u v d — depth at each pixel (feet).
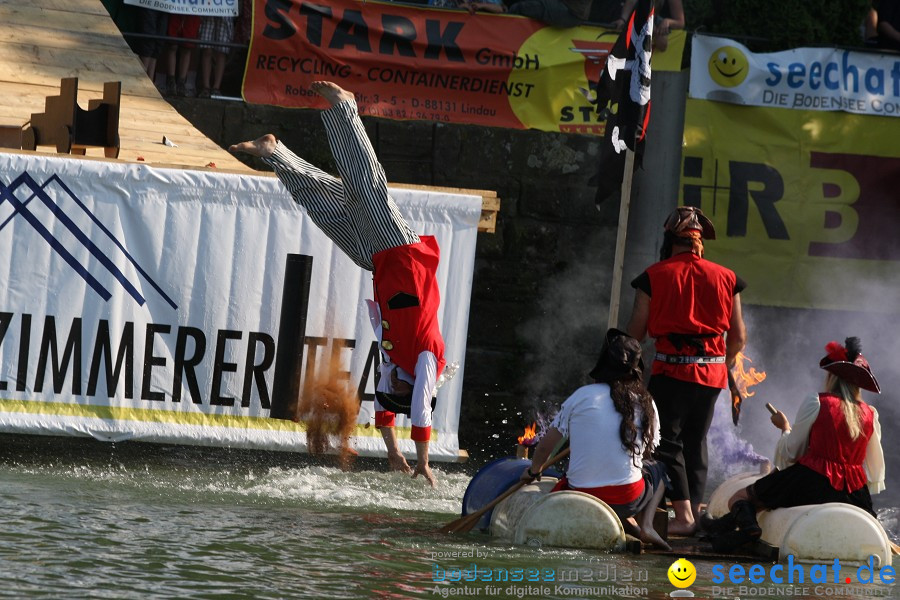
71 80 108.37
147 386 100.89
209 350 101.76
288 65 141.49
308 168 87.92
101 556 66.95
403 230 86.12
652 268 86.17
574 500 78.74
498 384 145.07
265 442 102.12
